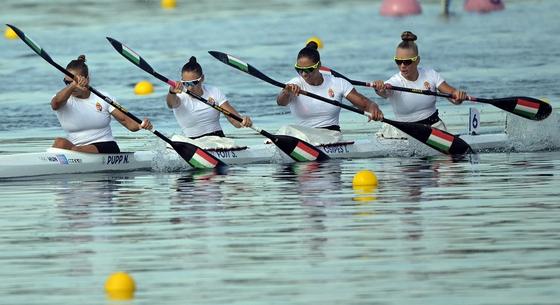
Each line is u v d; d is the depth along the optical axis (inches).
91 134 2352.4
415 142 2566.4
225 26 5580.7
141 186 2135.8
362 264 1437.0
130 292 1330.0
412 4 6072.8
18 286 1370.6
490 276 1363.2
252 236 1621.6
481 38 4965.6
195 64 2413.9
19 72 4156.0
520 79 3796.8
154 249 1552.7
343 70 4033.0
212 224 1720.0
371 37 5088.6
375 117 2516.0
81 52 4658.0
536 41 4803.2
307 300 1279.5
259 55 4466.0
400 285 1333.7
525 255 1464.1
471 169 2278.5
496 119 3144.7
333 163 2445.9
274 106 3403.1
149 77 4020.7
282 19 5905.5
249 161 2468.0
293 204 1882.4
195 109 2444.6
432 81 2620.6
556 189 1972.2
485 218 1712.6
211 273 1409.9
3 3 6742.1
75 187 2138.3
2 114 3280.0
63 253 1541.6
